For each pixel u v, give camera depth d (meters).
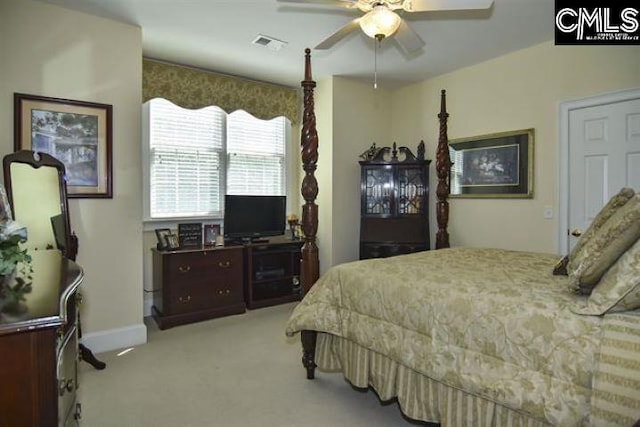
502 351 1.57
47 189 2.65
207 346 3.25
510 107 3.87
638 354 1.21
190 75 4.18
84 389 2.50
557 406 1.38
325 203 4.68
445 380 1.74
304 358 2.65
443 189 3.38
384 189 4.64
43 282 1.25
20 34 2.78
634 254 1.35
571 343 1.39
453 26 3.24
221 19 3.14
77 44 3.01
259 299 4.40
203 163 4.46
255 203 4.49
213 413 2.23
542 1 2.86
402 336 1.96
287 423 2.14
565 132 3.49
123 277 3.26
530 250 3.75
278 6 2.92
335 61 4.05
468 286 1.82
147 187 4.11
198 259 3.90
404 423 2.15
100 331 3.15
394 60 4.03
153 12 3.02
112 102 3.17
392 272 2.17
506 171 3.91
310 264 2.64
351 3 2.30
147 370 2.79
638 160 3.10
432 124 4.63
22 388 0.92
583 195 3.40
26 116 2.81
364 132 4.86
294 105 5.00
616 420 1.19
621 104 3.17
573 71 3.41
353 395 2.45
